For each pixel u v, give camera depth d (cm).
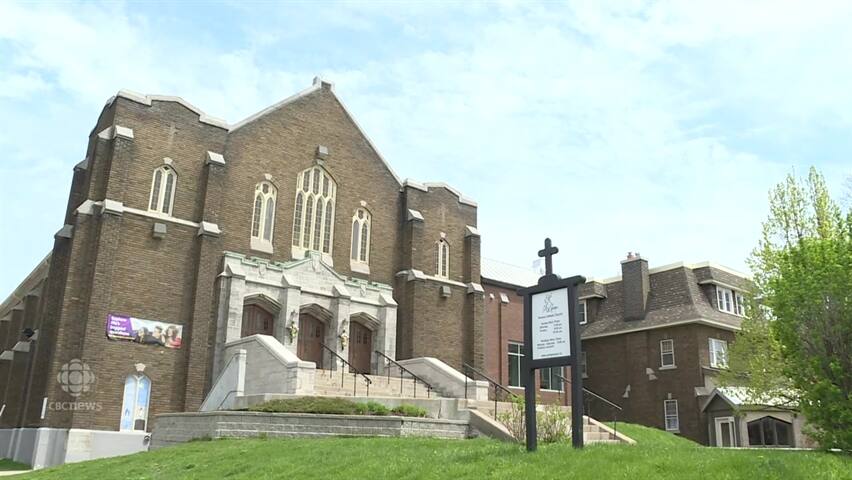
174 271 2558
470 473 1069
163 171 2634
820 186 2442
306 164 3045
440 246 3409
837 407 1313
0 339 3984
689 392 3569
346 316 2889
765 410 3164
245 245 2780
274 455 1423
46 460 2181
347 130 3222
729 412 3341
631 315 3981
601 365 4066
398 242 3294
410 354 3091
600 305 4266
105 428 2284
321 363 2883
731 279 3919
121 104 2577
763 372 2442
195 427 1947
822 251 1465
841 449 1317
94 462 1741
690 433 3509
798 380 1409
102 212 2412
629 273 4069
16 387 2934
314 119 3119
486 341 3709
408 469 1144
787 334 1434
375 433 1755
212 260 2625
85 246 2406
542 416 1653
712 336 3716
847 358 1359
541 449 1186
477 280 3462
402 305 3184
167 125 2670
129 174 2538
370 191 3241
